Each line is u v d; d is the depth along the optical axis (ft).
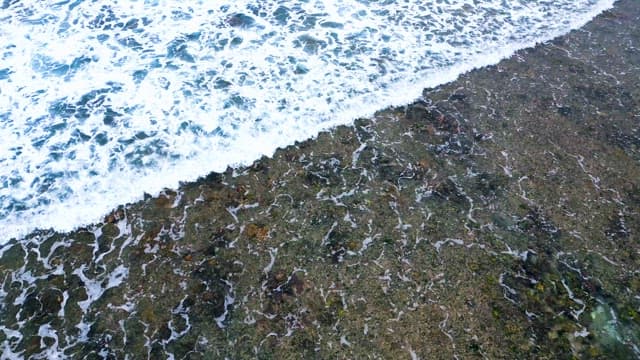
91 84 22.86
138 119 21.61
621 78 25.03
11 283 16.55
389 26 26.99
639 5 30.14
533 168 20.67
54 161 19.98
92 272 16.89
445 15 28.04
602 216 19.17
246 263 17.25
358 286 16.72
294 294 16.48
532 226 18.71
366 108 22.66
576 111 23.12
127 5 26.84
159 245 17.65
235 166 20.13
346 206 19.03
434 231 18.39
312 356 15.11
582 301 16.70
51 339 15.33
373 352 15.20
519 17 28.43
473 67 25.02
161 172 19.77
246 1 27.63
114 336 15.43
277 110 22.29
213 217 18.49
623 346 15.69
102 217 18.37
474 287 16.87
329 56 24.97
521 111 22.97
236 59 24.44
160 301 16.25
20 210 18.43
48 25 25.41
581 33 27.66
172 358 15.01
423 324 15.87
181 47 24.82
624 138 22.11
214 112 22.02
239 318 15.90
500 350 15.42
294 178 19.86
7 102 21.88
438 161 20.75
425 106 22.93
